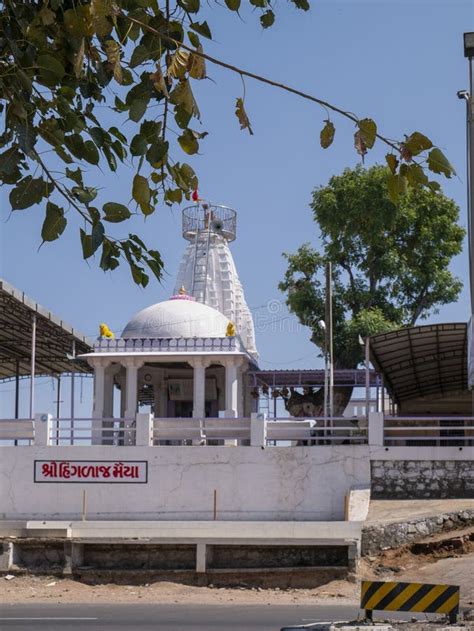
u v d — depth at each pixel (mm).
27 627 15328
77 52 5730
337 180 41031
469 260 25828
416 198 41062
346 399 39156
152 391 37156
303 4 6375
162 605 18844
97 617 16766
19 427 27719
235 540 21781
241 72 6176
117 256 6668
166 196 6719
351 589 20500
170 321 33688
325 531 22062
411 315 41688
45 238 6074
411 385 36594
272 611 17703
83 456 27062
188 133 6371
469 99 25844
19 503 26969
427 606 12742
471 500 25344
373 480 26328
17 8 5773
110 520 26500
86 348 36875
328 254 41281
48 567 22141
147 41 6035
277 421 27641
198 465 26828
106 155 6246
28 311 31922
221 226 42219
